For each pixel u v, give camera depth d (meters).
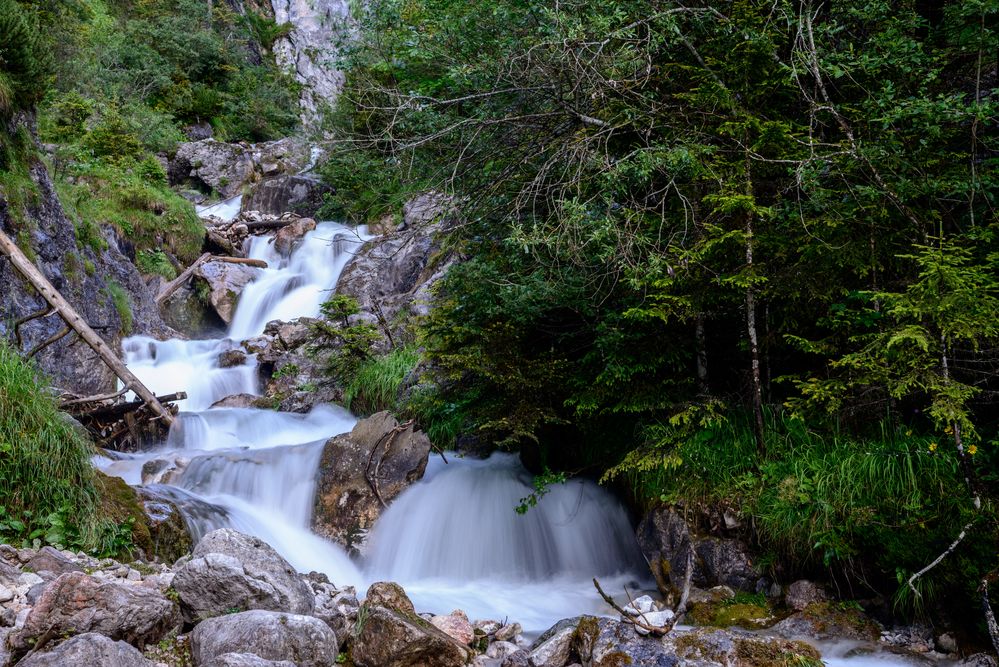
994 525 4.65
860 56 6.05
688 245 6.30
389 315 12.95
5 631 3.57
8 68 10.95
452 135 7.20
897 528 5.05
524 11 6.41
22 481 5.32
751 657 4.14
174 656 3.72
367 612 4.27
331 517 7.39
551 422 7.32
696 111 6.38
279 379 12.72
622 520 6.92
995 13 5.54
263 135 32.34
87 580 3.64
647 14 6.43
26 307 9.65
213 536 4.43
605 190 6.27
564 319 7.50
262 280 17.77
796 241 5.80
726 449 6.17
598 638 4.41
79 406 9.26
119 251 16.11
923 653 4.71
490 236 7.51
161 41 32.66
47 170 11.61
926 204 6.06
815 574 5.42
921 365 4.82
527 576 7.03
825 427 6.00
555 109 6.87
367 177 8.08
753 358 5.95
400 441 7.77
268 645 3.60
